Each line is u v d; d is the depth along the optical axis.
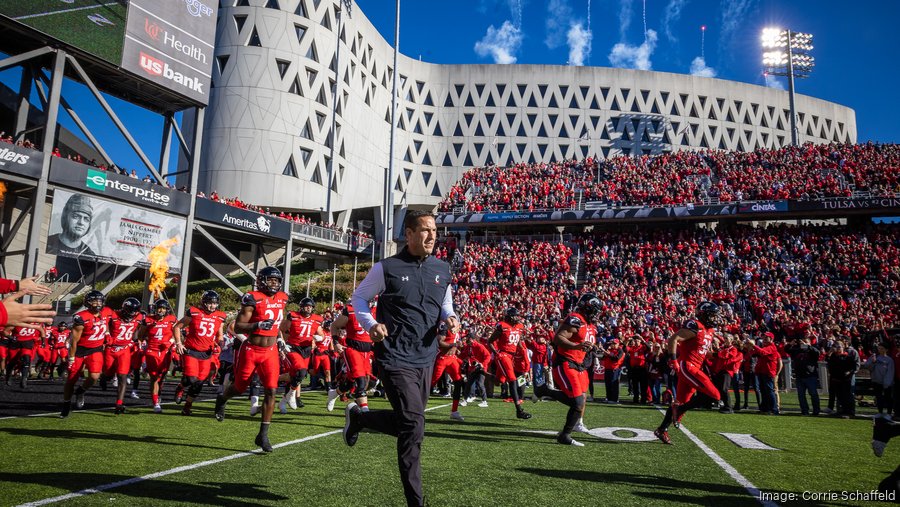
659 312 27.02
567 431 6.72
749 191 37.03
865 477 5.17
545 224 38.78
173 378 17.75
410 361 3.39
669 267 31.36
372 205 57.28
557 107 65.12
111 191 21.16
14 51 20.25
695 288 29.28
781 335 24.12
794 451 6.67
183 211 24.02
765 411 12.48
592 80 65.88
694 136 66.50
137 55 21.55
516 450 6.22
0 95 25.06
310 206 46.56
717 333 12.84
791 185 36.53
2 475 4.33
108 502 3.64
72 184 19.89
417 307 3.46
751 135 67.81
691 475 5.04
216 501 3.73
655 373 14.05
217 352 9.85
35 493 3.82
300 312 9.77
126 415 8.40
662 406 13.58
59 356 16.55
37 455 5.14
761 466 5.59
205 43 24.53
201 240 39.66
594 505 3.94
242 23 45.81
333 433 7.10
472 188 46.91
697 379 6.83
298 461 5.19
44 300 23.48
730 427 9.18
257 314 5.91
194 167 24.75
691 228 37.66
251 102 44.59
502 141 64.25
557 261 33.81
